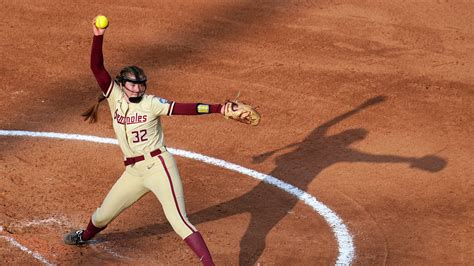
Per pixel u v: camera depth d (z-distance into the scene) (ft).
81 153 128.47
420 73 160.25
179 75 157.58
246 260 100.89
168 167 91.56
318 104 147.23
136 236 105.70
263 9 184.75
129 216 110.63
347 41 171.94
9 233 104.78
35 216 109.50
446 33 176.35
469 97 151.84
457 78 159.02
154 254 101.60
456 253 103.60
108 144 132.16
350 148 132.36
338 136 136.26
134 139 90.79
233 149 131.64
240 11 183.83
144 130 90.33
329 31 175.73
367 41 172.14
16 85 152.66
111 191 95.66
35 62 161.68
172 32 174.81
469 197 117.80
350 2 187.52
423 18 181.98
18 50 166.20
